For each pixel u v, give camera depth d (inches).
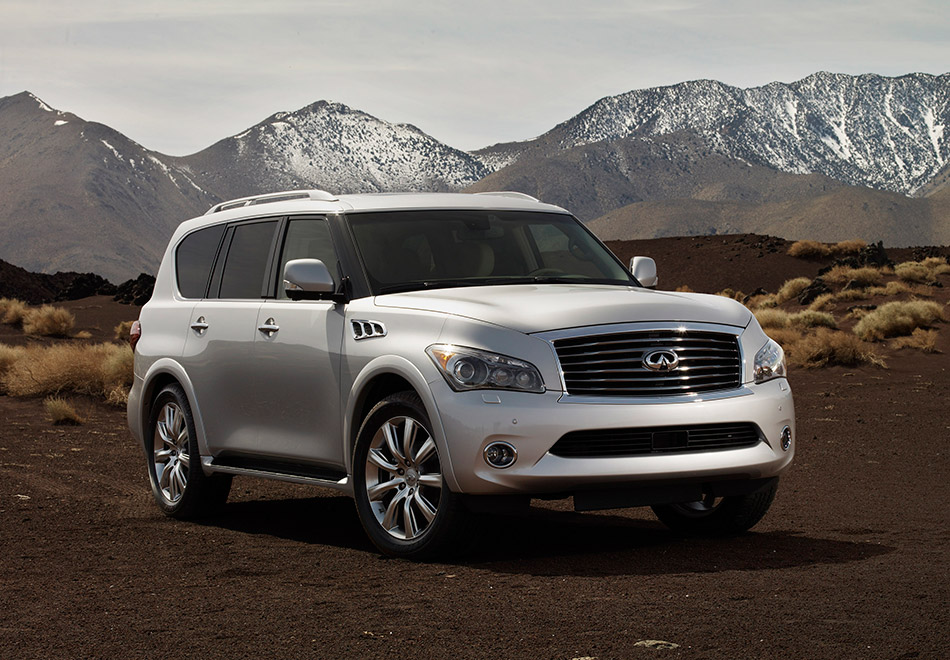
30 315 1299.2
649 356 228.7
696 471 227.5
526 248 281.7
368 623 171.3
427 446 227.5
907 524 288.7
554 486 217.6
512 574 212.4
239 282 300.0
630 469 221.3
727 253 2188.7
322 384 257.6
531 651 151.8
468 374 221.1
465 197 296.2
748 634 156.0
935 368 837.8
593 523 293.6
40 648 162.4
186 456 313.7
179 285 328.2
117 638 167.2
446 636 161.5
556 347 223.8
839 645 148.7
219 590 203.6
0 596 203.0
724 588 191.2
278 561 237.3
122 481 390.9
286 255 286.5
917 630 156.1
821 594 183.8
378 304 249.0
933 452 454.9
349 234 269.1
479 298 239.8
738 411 234.1
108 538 277.1
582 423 219.0
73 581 217.6
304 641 161.5
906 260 1884.8
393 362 233.9
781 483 379.9
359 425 248.7
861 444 482.0
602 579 203.9
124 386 709.3
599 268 286.4
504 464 217.2
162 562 239.5
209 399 299.6
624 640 155.2
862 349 866.8
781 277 1995.6
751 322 251.4
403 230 272.7
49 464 431.5
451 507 222.8
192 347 307.3
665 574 208.8
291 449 270.2
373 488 241.3
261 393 279.1
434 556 229.8
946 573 205.2
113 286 2121.1
